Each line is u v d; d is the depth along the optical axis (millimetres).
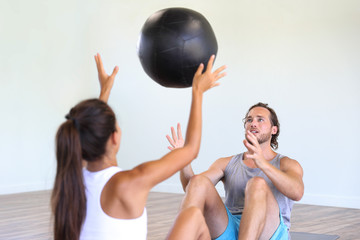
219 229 2244
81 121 1333
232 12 5816
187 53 1661
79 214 1320
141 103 6566
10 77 6109
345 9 5059
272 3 5520
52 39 6527
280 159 2451
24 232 3742
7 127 6098
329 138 5156
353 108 5027
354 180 5020
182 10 1720
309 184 5273
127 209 1333
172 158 1376
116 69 1712
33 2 6320
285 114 5422
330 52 5148
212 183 2254
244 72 5727
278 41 5477
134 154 6613
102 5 6793
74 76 6766
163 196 5902
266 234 2225
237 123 5785
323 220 4297
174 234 1667
